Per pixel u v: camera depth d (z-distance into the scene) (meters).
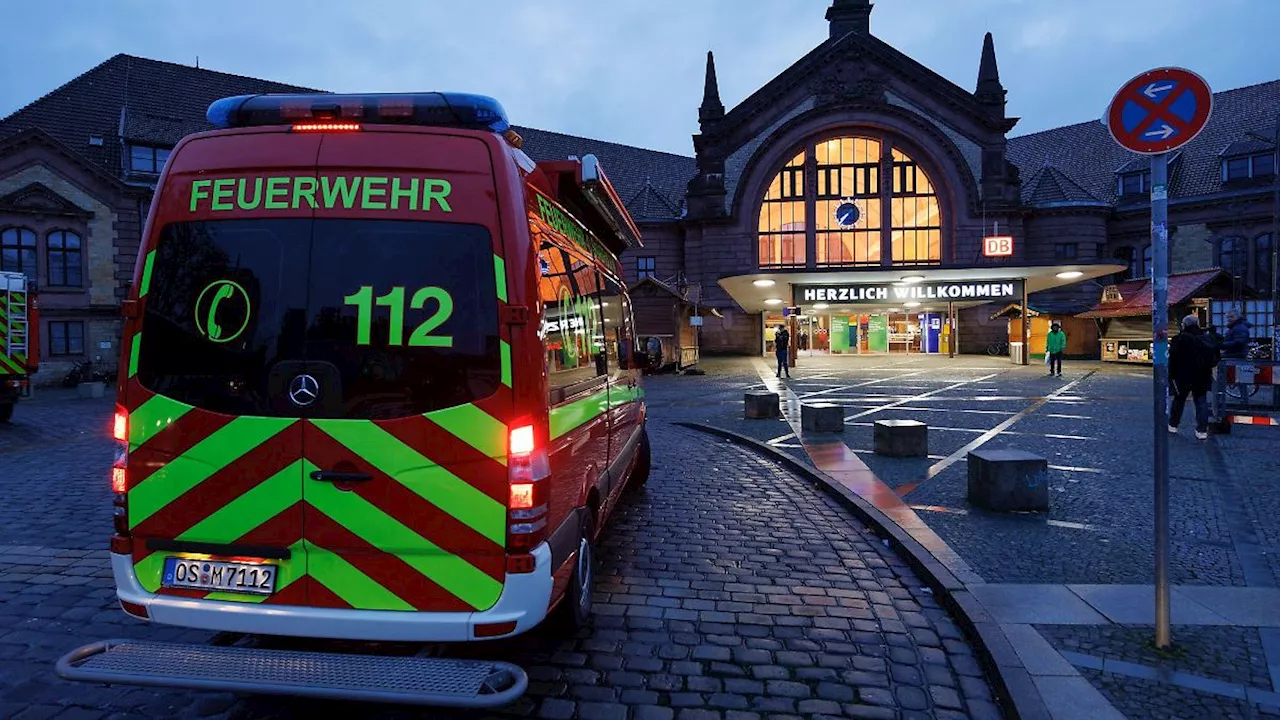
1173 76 3.56
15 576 4.99
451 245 3.04
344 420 3.02
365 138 3.11
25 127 31.94
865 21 41.34
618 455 5.42
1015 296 28.19
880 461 8.79
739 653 3.80
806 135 40.31
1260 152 37.47
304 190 3.10
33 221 29.62
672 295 27.11
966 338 40.12
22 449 10.95
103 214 31.03
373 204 3.07
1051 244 40.00
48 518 6.59
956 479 7.70
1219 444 9.61
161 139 33.28
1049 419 12.38
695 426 12.58
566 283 3.85
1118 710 3.08
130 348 3.17
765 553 5.48
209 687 2.73
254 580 3.07
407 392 3.01
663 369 26.97
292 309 3.06
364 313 3.04
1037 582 4.57
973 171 39.19
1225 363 10.44
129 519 3.15
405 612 2.99
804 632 4.07
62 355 30.16
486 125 3.27
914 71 39.31
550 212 3.73
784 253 41.22
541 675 3.55
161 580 3.13
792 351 29.30
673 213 45.12
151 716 3.18
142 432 3.14
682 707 3.26
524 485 2.97
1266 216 37.25
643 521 6.38
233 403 3.07
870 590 4.72
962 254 39.06
